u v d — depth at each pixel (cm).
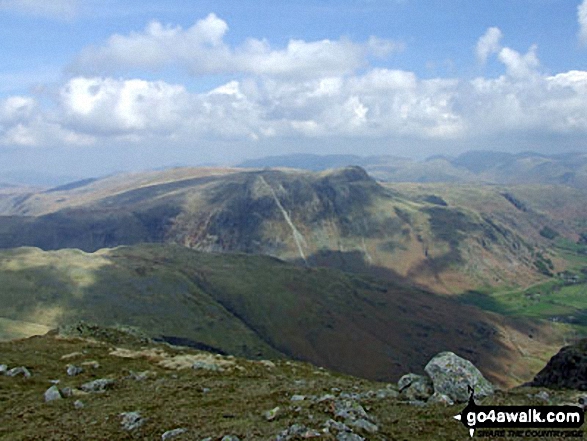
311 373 7088
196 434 2848
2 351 6856
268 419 3052
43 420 3616
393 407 3459
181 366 6378
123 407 3838
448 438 2744
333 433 2594
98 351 7219
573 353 6331
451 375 3938
